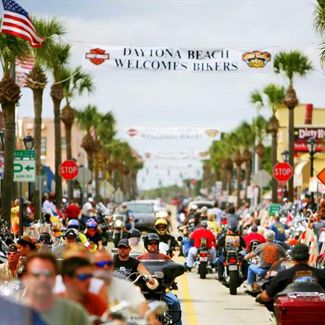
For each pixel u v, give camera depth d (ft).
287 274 152.15
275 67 360.28
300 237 330.54
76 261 105.60
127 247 170.81
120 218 536.83
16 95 355.77
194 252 345.92
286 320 144.25
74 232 233.35
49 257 95.76
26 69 411.75
